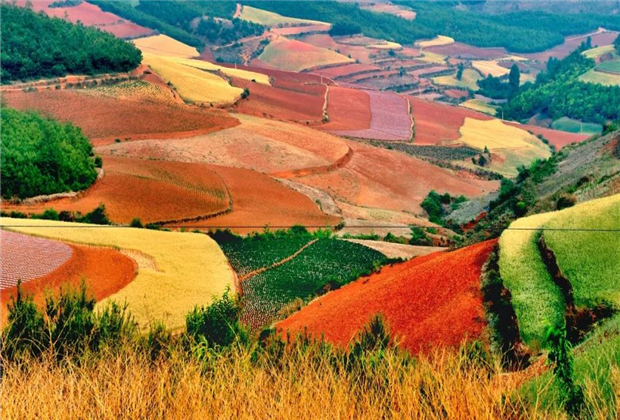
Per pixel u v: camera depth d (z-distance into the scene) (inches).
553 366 601.0
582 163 3277.6
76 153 3801.7
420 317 1624.0
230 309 1137.4
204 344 846.5
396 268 2342.5
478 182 6077.8
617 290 1342.3
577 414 539.8
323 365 651.5
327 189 5123.0
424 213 4854.8
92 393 556.7
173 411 525.3
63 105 6033.5
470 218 4050.2
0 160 3405.5
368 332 1035.3
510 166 7426.2
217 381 560.4
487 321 1499.8
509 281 1594.5
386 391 542.3
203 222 3508.9
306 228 3572.8
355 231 3747.5
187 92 7194.9
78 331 885.2
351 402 533.3
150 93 6525.6
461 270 1828.2
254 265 2564.0
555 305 1411.2
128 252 2409.0
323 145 5974.4
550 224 1806.1
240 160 5388.8
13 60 6127.0
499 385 541.3
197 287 2110.0
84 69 6594.5
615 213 1715.1
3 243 2299.5
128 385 562.3
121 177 4065.0
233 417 513.0
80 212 3260.3
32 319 924.0
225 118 6309.1
